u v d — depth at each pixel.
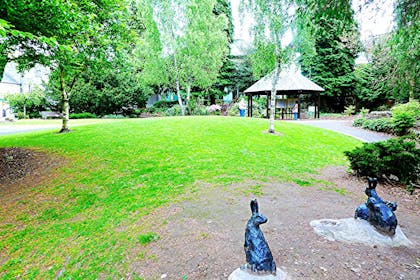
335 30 7.08
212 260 3.54
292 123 16.00
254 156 9.04
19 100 33.78
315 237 4.04
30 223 5.59
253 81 33.78
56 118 34.06
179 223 4.72
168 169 7.80
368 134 14.45
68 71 12.80
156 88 34.75
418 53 6.74
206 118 16.98
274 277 2.93
